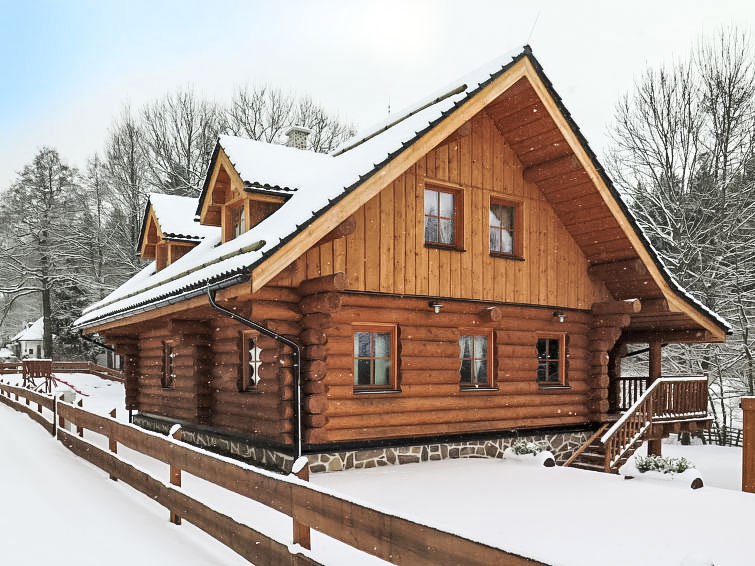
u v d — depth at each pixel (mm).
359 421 9812
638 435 12156
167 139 37625
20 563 4734
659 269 12375
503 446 11672
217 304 8859
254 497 4656
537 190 12422
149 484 6633
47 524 5816
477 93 9836
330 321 8984
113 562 4758
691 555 2359
